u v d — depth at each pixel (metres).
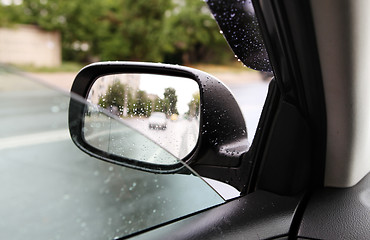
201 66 20.84
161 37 22.16
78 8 21.44
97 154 0.69
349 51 0.99
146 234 0.74
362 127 1.09
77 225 0.63
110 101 1.28
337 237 0.88
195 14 21.77
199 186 0.88
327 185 1.10
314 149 1.09
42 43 20.33
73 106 0.66
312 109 1.06
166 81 1.27
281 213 0.95
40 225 0.58
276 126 1.08
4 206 0.56
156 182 0.78
